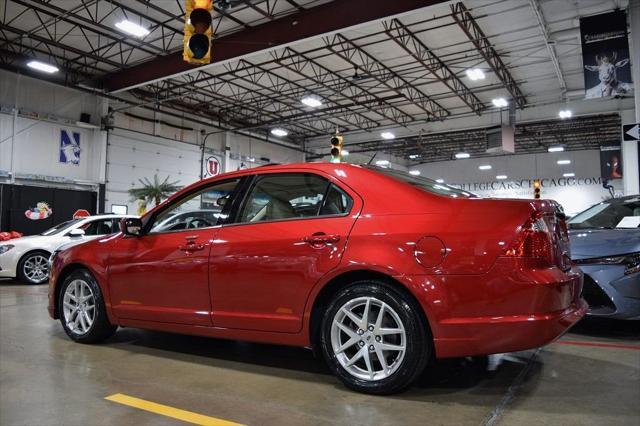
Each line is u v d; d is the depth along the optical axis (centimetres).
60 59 1623
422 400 241
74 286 385
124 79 1709
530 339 222
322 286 262
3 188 1546
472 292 229
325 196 283
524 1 1245
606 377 280
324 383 272
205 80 1838
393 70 1769
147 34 1291
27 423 216
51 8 1248
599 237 389
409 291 240
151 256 333
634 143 1891
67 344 373
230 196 320
